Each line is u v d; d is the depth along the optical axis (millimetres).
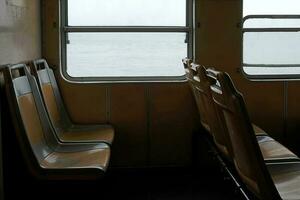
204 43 4828
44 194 3812
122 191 4344
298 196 2389
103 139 4129
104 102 4832
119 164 4914
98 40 4801
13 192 3662
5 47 3447
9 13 3561
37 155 3254
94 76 4844
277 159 3180
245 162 2195
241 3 4824
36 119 3514
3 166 3316
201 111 4152
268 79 4965
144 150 4914
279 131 4980
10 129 3535
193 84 3887
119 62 4852
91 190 3818
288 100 4980
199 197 4184
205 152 4938
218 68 4871
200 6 4789
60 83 4762
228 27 4828
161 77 4906
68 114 4793
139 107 4867
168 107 4895
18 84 3248
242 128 1936
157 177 4750
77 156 3547
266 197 1991
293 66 4996
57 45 4707
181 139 4934
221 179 4668
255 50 4926
